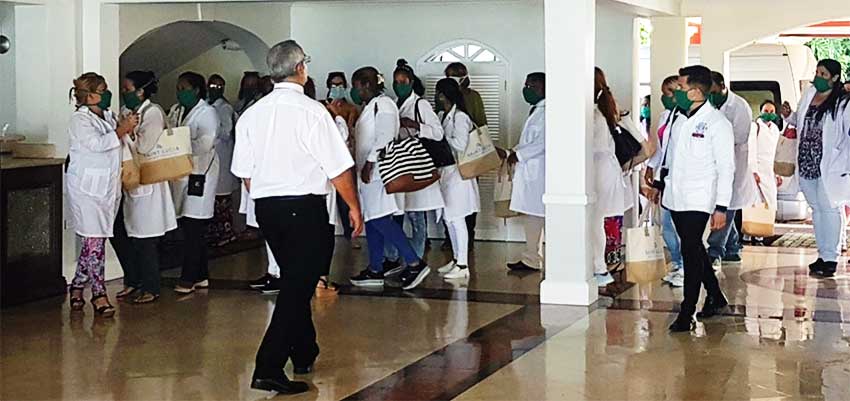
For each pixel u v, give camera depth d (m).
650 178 9.70
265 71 12.80
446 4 12.55
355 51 12.90
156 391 6.20
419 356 6.99
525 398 6.00
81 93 8.18
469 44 12.53
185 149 8.75
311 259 6.07
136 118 8.33
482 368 6.67
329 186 6.36
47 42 9.55
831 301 8.83
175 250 11.82
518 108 12.41
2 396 6.09
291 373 6.58
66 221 9.43
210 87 11.61
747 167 10.28
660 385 6.27
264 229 6.11
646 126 12.91
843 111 9.91
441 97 10.05
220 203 12.08
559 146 8.58
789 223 14.54
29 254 8.89
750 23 11.82
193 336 7.61
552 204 8.65
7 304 8.66
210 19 11.41
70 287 8.52
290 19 13.06
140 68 12.29
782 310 8.45
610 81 11.94
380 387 6.24
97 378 6.48
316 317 8.24
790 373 6.54
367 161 9.31
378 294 9.24
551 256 8.73
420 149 9.14
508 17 12.35
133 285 9.03
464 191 9.97
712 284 8.20
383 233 9.44
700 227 7.62
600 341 7.40
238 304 8.80
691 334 7.61
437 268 10.67
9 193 8.60
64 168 9.24
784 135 11.10
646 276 8.54
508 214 10.80
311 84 9.32
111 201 8.27
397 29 12.74
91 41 9.84
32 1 9.33
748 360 6.86
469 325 7.94
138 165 8.59
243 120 6.15
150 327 7.90
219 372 6.62
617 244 10.36
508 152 12.04
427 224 12.77
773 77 15.25
